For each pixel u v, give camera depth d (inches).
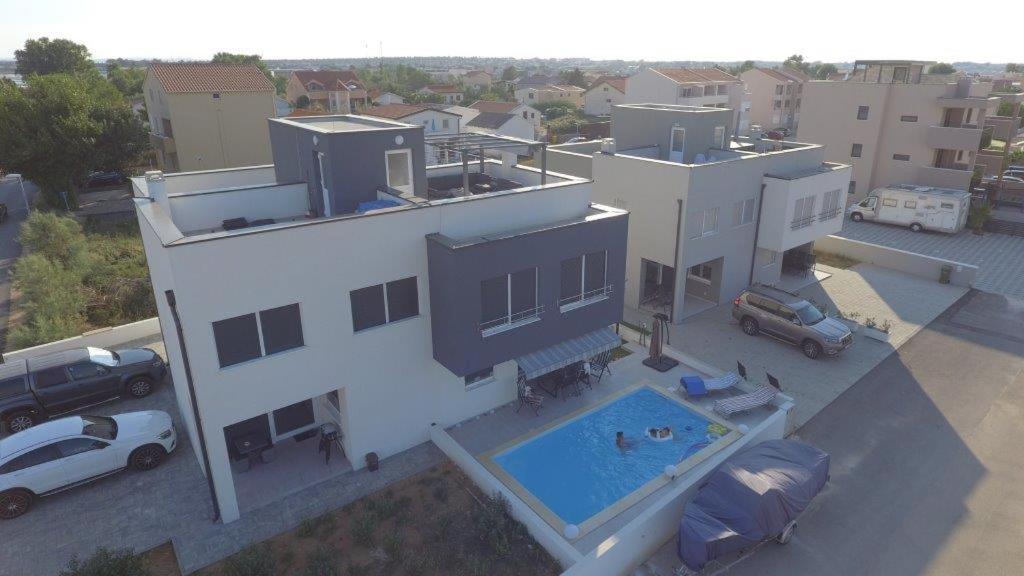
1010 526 600.1
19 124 1732.3
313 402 705.6
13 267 1322.6
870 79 1946.4
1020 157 2385.6
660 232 1054.4
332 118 906.7
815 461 592.1
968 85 1744.6
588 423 754.8
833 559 560.7
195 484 638.5
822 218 1230.9
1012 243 1592.0
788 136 3796.8
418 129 740.7
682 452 696.4
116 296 1081.4
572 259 710.5
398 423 678.5
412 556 531.8
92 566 452.1
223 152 1959.9
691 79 3698.3
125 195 2121.1
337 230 568.1
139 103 3676.2
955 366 921.5
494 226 677.9
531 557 537.6
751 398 776.3
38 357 780.6
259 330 553.6
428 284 647.8
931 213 1674.5
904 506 629.6
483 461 673.0
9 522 585.3
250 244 523.5
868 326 1016.2
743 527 521.3
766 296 1005.8
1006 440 740.0
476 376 750.5
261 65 5118.1
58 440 608.7
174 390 830.5
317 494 618.8
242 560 502.3
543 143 721.0
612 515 594.6
